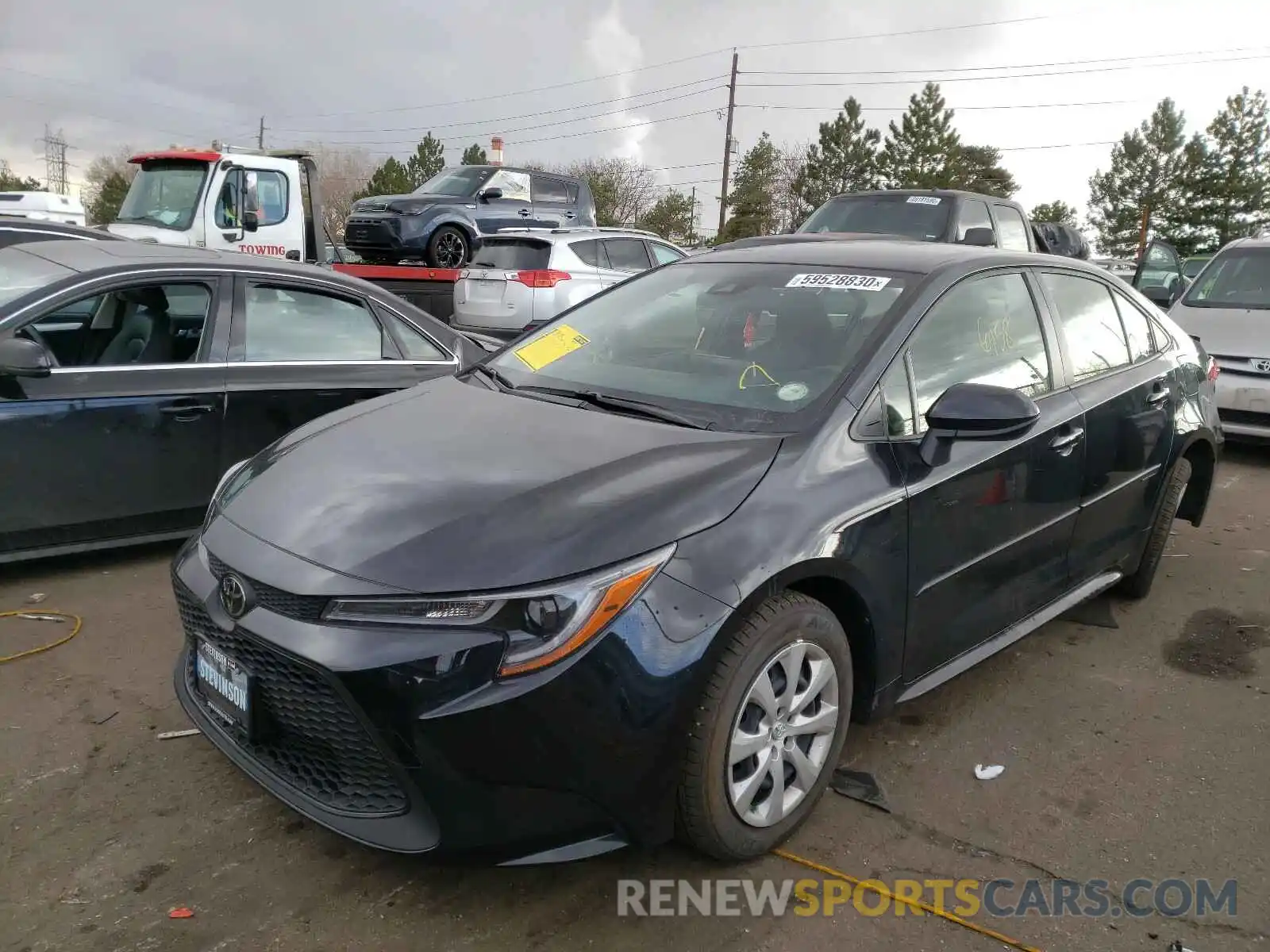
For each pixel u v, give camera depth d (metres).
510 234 11.60
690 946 2.41
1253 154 48.41
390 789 2.35
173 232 11.60
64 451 4.44
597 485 2.52
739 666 2.45
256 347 5.04
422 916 2.48
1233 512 6.62
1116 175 51.78
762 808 2.64
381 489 2.61
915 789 3.13
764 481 2.65
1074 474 3.71
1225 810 3.07
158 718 3.42
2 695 3.53
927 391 3.16
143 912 2.46
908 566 2.93
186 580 2.72
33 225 8.25
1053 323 3.83
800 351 3.19
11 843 2.71
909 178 47.50
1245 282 8.82
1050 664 4.13
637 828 2.39
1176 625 4.59
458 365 5.75
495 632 2.21
